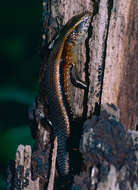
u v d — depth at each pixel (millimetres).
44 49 1229
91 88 1195
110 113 1175
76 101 1208
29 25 1988
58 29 1207
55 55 1204
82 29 1191
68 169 1220
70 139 1217
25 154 1208
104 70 1188
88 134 1162
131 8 1184
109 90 1192
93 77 1192
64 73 1204
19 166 1208
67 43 1196
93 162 1158
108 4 1183
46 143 1234
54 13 1207
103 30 1184
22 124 1842
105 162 1147
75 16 1196
